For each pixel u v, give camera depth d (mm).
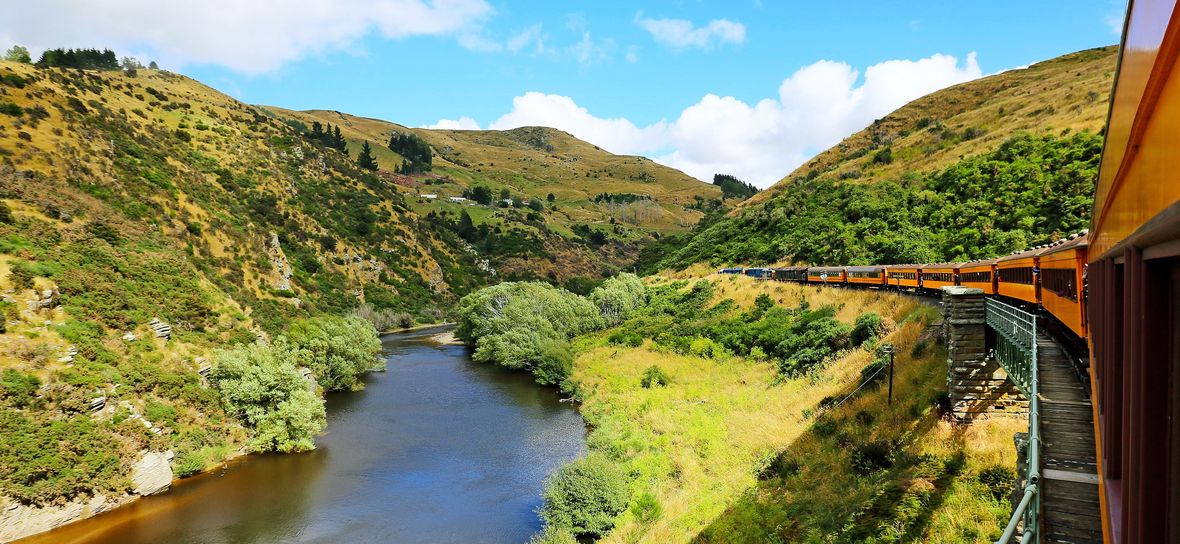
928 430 21938
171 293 46094
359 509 29812
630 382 46406
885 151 101812
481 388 54250
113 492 29938
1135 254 5043
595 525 25578
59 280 38062
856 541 17828
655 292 81812
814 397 31812
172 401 36688
